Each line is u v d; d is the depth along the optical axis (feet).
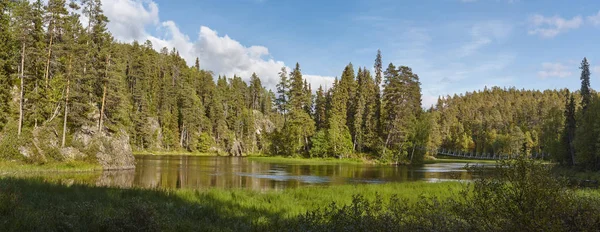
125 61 328.49
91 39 163.43
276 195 59.41
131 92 326.24
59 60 151.84
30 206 34.04
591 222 18.45
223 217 39.34
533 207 19.15
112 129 166.91
